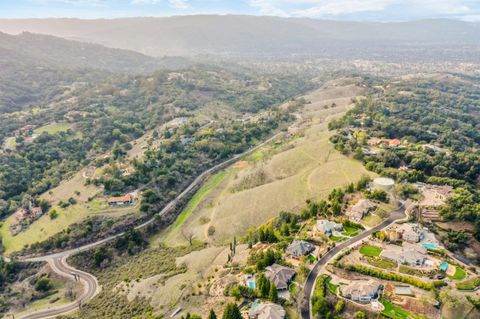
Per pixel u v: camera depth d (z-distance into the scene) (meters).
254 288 99.31
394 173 164.50
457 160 179.12
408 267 100.81
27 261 161.12
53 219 181.88
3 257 164.12
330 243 114.38
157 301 114.94
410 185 149.12
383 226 123.62
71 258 161.00
